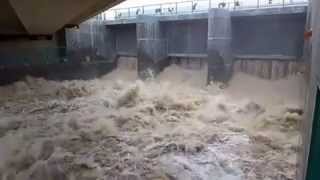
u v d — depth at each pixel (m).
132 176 8.19
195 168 8.59
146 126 12.21
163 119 13.12
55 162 8.97
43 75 20.39
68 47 22.95
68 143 10.40
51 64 20.73
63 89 18.86
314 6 4.72
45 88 18.98
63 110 14.66
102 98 16.94
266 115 13.11
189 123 12.53
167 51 22.77
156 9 23.09
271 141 10.40
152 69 21.92
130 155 9.43
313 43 4.23
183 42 21.88
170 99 15.95
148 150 9.80
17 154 9.45
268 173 8.27
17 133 11.30
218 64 18.34
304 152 4.08
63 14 14.59
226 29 18.20
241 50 19.47
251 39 19.05
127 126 12.21
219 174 8.26
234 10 18.25
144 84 20.09
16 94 17.77
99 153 9.61
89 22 24.05
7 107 15.19
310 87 4.11
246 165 8.74
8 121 12.81
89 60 24.00
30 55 21.16
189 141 10.44
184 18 20.53
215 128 11.88
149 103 15.44
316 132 3.25
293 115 12.73
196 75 20.88
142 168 8.62
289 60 17.67
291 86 16.86
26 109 14.83
